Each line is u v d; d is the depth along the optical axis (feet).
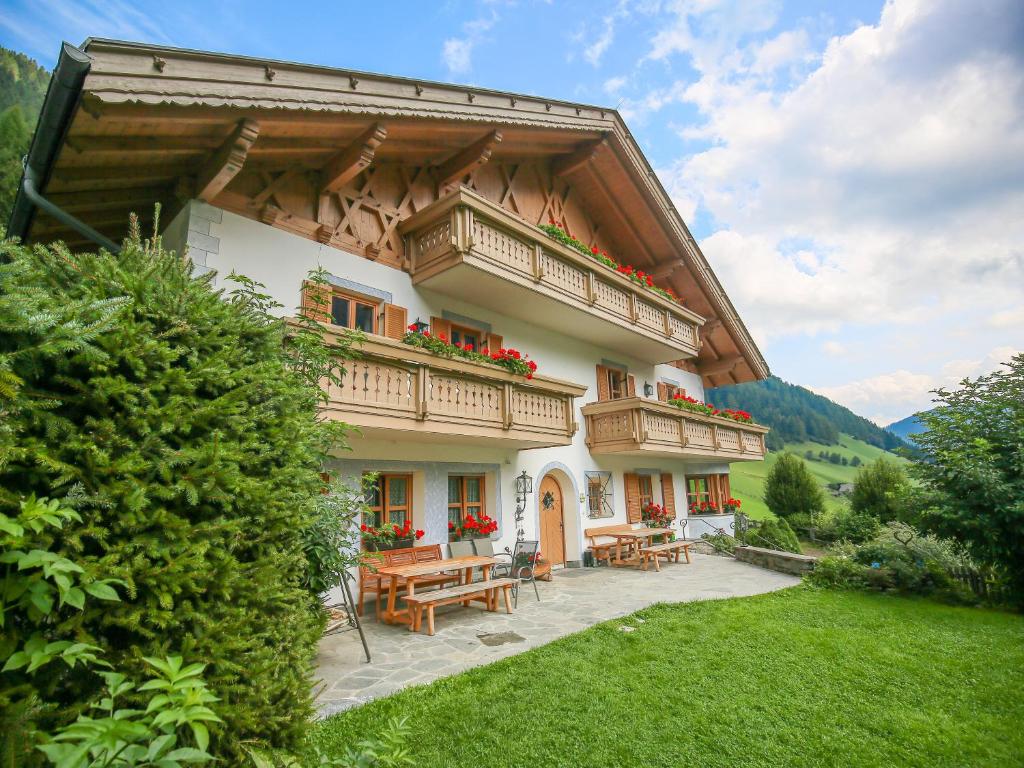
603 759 11.85
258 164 24.59
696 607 25.34
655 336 43.83
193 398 7.74
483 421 28.37
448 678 16.15
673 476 54.65
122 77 16.17
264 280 24.07
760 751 12.49
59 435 6.44
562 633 21.36
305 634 9.00
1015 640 21.31
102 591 5.32
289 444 9.53
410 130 27.27
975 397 30.25
